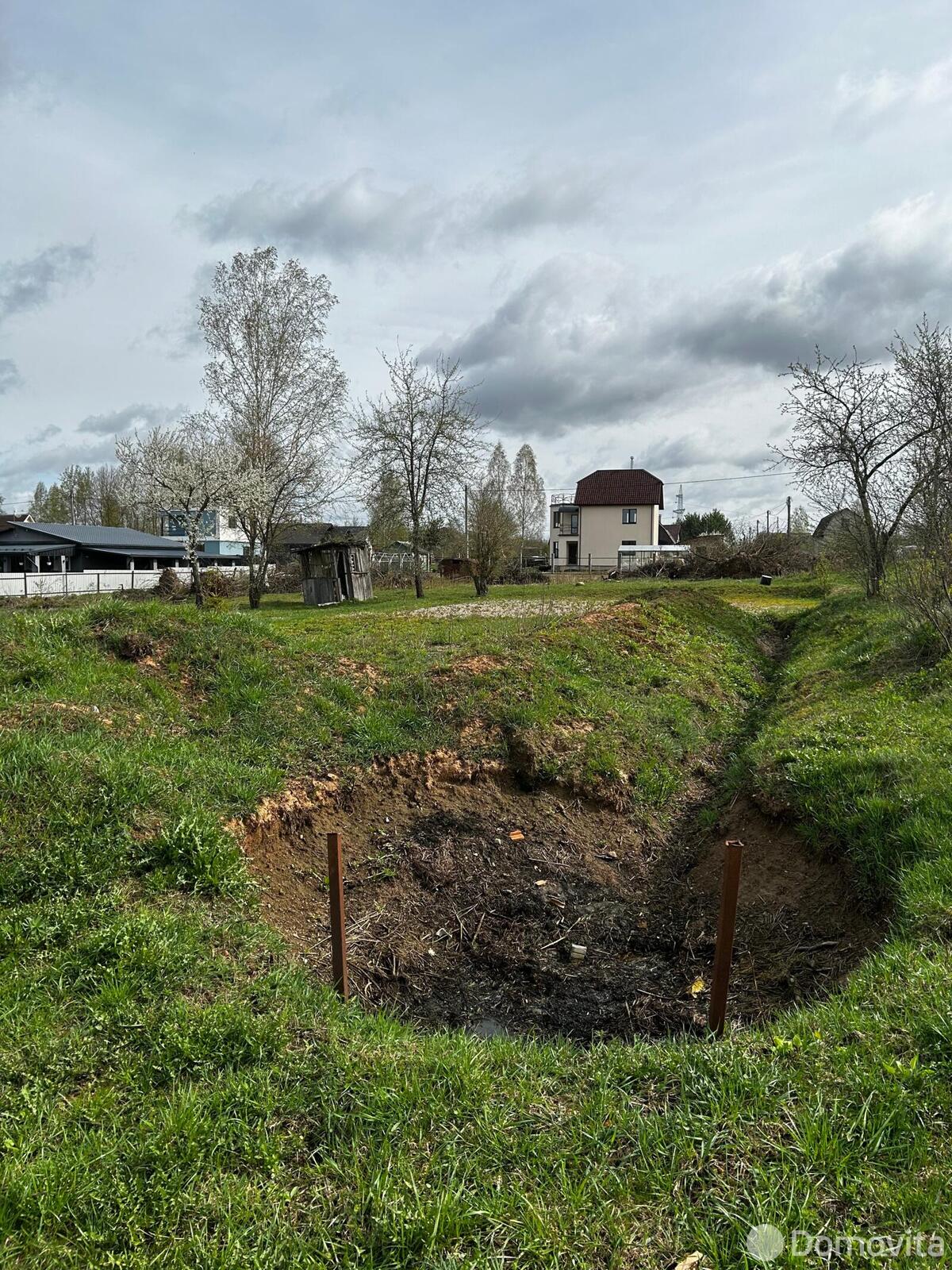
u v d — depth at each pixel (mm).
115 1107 3037
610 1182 2682
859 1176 2621
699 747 9047
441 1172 2754
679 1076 3246
